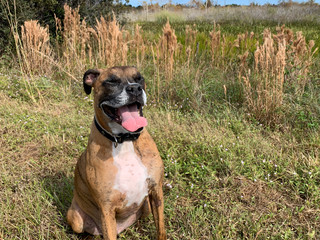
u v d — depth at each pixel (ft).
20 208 3.71
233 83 7.29
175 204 3.86
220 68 8.95
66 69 8.67
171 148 4.97
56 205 3.90
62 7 10.69
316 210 3.67
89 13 11.13
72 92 7.79
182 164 4.71
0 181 4.24
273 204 3.84
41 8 10.39
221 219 3.53
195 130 5.56
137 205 3.14
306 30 14.02
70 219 3.40
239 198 4.01
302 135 5.40
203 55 9.56
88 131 5.73
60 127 5.88
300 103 6.18
